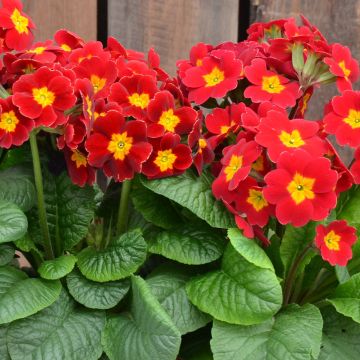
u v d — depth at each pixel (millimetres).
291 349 424
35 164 454
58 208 484
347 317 465
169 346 410
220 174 454
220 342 430
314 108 689
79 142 446
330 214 469
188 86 475
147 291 427
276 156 433
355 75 487
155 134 450
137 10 683
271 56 480
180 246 459
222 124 477
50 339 432
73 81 448
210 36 688
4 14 472
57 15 677
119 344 432
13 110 433
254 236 467
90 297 443
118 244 458
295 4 680
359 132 457
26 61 455
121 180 455
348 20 676
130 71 480
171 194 449
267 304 425
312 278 488
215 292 439
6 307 415
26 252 495
